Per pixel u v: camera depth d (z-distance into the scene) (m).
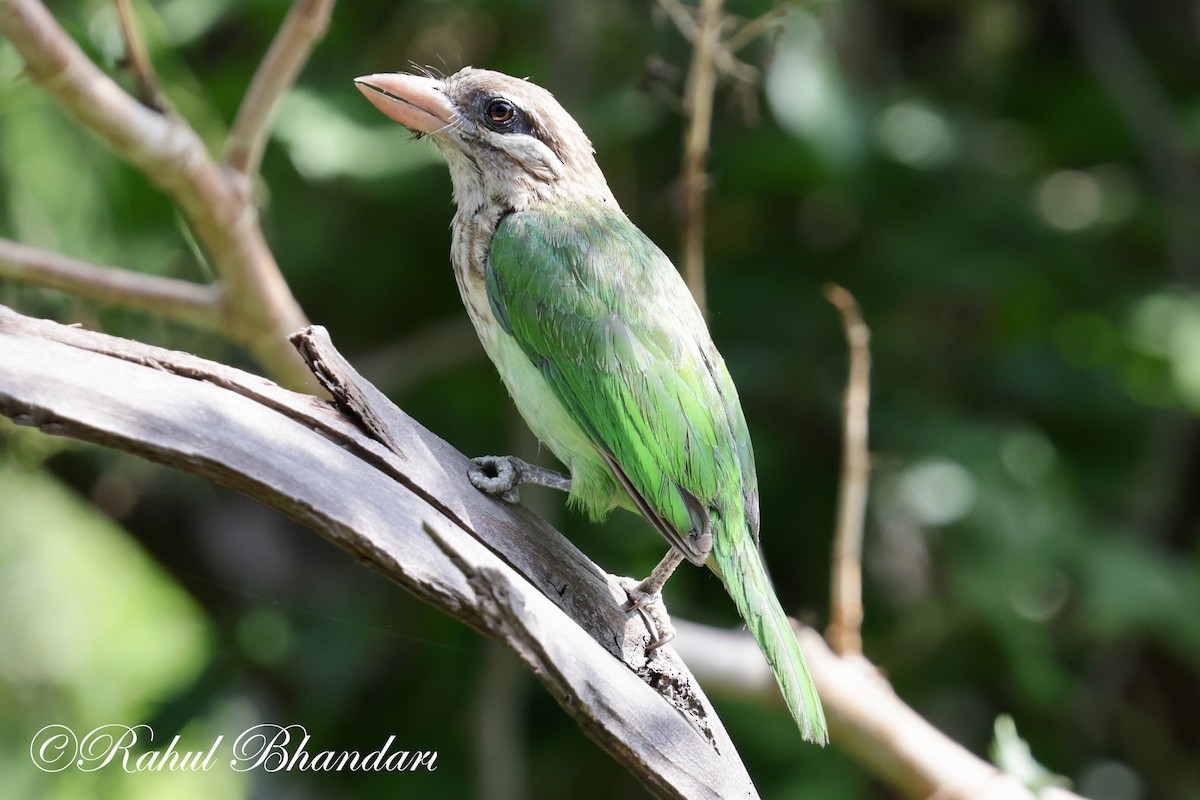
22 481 13.80
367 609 12.92
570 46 12.05
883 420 12.61
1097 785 13.40
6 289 12.08
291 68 9.02
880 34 14.42
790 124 11.73
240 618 13.15
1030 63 14.94
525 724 13.17
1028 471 12.36
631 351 8.05
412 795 12.60
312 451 6.23
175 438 5.93
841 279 13.11
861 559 13.05
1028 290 13.51
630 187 12.88
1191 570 12.52
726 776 6.79
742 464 8.24
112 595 16.02
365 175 11.55
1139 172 14.34
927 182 13.40
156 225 12.42
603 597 7.20
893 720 9.12
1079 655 13.76
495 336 8.70
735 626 12.34
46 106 12.02
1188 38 15.63
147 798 13.62
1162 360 13.17
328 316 13.48
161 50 11.34
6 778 14.00
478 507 7.00
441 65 13.16
